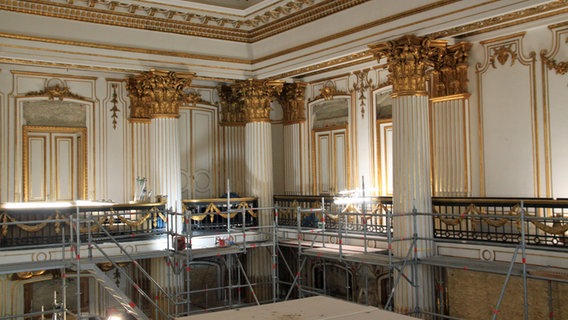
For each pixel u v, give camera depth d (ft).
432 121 41.91
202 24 46.14
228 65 49.39
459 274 37.06
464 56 39.68
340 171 50.31
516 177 37.22
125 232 41.75
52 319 44.11
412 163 36.47
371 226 42.80
